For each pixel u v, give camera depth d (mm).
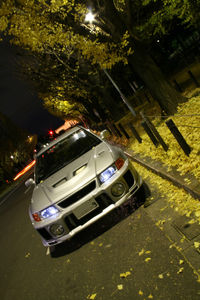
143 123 6504
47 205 4016
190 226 3100
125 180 4094
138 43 8523
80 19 7816
